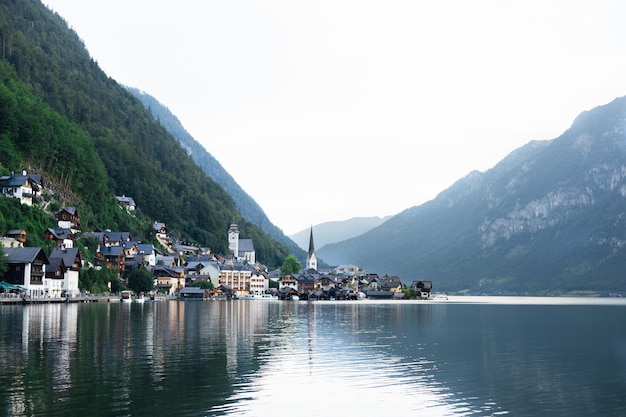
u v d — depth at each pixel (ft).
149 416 126.93
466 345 254.47
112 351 206.49
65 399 137.69
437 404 146.00
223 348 224.74
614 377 180.86
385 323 378.32
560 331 332.19
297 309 577.84
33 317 339.77
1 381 154.10
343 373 180.14
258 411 134.62
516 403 148.25
